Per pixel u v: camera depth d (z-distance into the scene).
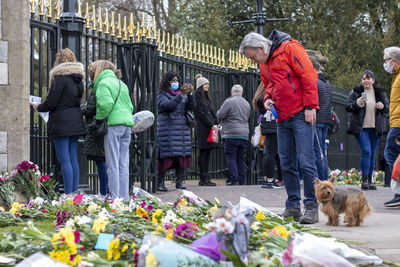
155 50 10.45
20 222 5.79
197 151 13.37
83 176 8.84
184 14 22.23
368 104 10.64
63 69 7.30
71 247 3.10
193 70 12.31
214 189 10.66
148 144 10.28
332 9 24.75
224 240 2.90
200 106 11.59
